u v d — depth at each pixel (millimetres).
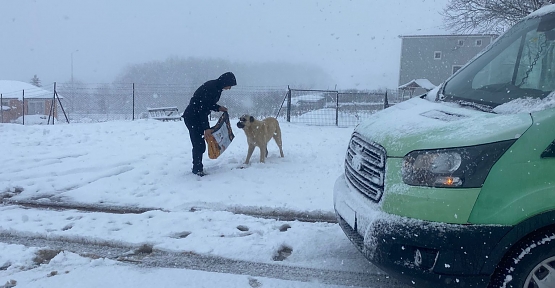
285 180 6414
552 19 3441
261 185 6141
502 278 2512
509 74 3404
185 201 5359
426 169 2580
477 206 2439
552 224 2441
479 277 2473
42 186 6051
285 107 15148
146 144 9430
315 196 5594
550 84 2998
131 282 3268
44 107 29125
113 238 4102
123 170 7043
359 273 3475
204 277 3367
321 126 13383
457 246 2455
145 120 13492
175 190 5863
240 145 9477
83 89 19766
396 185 2674
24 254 3740
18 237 4219
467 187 2463
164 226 4457
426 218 2514
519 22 3863
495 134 2502
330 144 9672
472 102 3211
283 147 9258
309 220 4824
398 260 2635
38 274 3387
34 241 4125
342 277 3406
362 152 3160
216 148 6566
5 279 3287
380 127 3146
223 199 5434
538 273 2488
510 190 2424
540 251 2453
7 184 6094
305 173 6859
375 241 2729
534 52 3367
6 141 9648
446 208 2469
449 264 2480
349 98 15047
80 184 6219
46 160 7723
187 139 10070
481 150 2479
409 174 2641
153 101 20234
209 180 6391
